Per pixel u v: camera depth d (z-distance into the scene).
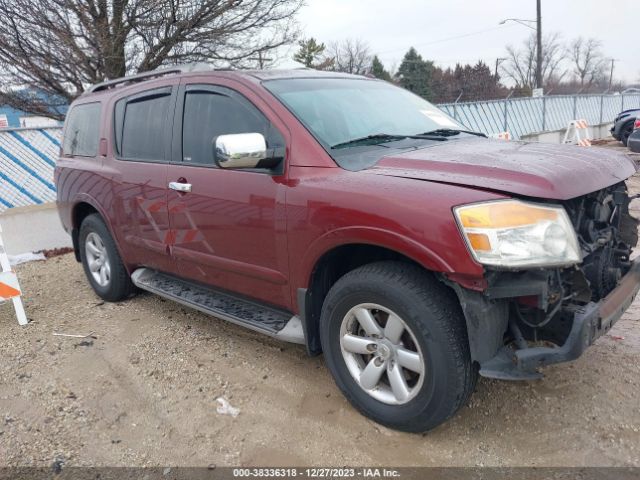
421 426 2.74
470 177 2.63
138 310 4.91
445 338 2.54
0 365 3.94
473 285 2.44
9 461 2.85
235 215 3.40
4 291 4.61
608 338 3.80
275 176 3.17
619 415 2.93
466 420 2.98
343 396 3.27
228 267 3.58
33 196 8.44
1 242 4.60
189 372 3.68
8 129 8.12
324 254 2.94
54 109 10.25
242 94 3.49
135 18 9.16
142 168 4.20
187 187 3.72
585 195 2.75
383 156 3.09
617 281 2.95
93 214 5.10
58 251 7.62
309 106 3.38
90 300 5.31
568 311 2.55
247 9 10.11
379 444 2.83
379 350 2.83
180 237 3.91
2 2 8.36
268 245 3.24
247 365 3.74
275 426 3.04
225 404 3.27
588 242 2.77
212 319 4.60
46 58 8.98
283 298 3.31
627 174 3.04
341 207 2.78
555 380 3.29
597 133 23.61
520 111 19.69
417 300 2.58
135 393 3.46
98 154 4.83
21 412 3.31
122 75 9.60
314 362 3.73
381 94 3.99
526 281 2.42
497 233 2.37
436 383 2.59
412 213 2.54
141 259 4.55
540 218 2.42
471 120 17.38
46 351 4.14
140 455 2.86
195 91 3.84
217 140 2.94
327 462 2.72
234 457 2.81
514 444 2.77
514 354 2.53
